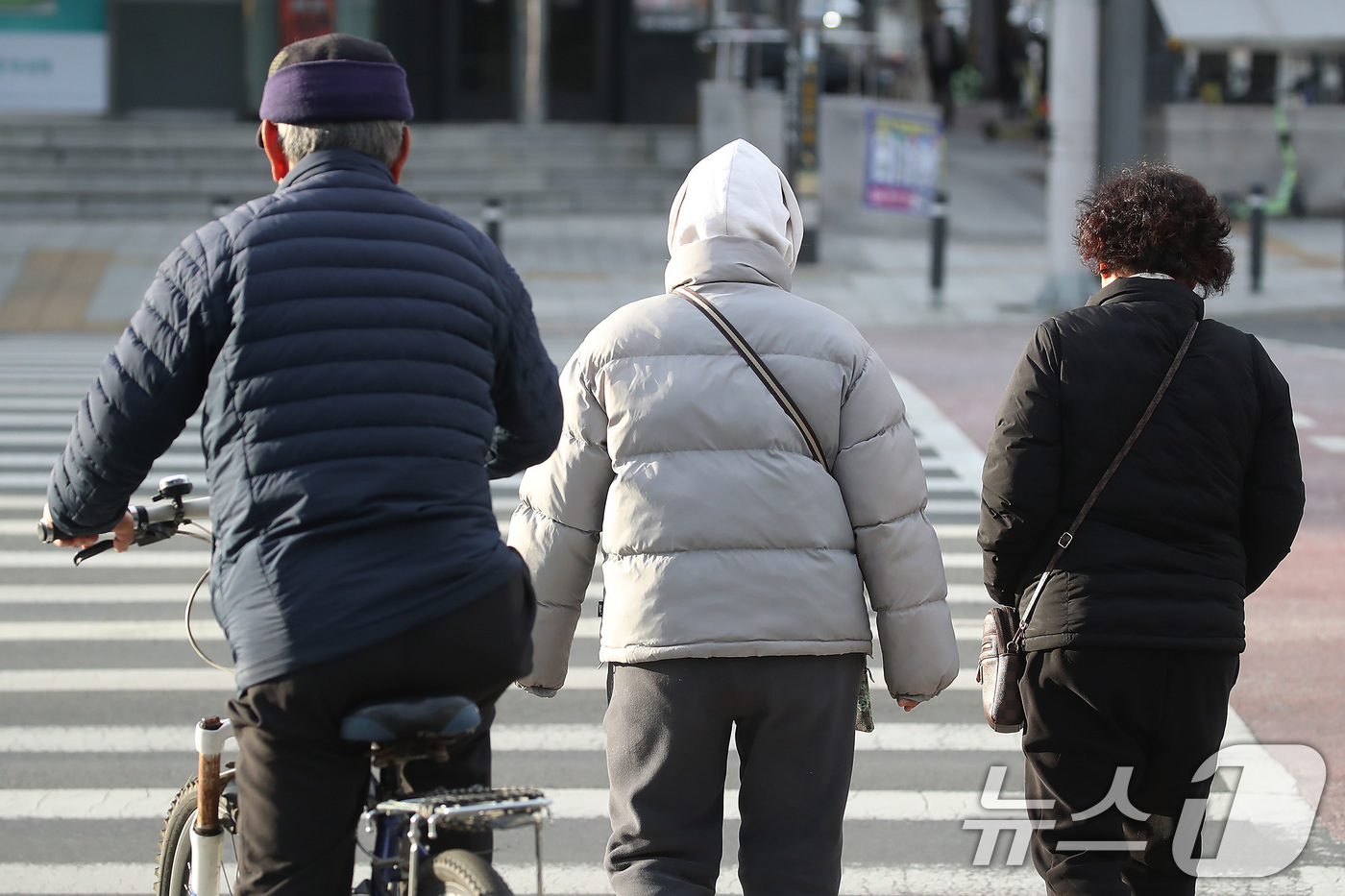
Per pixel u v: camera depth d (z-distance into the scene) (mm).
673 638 11258
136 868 16094
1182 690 11578
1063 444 11867
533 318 10789
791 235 12680
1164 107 90875
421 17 84875
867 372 11828
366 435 9547
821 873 11422
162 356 9711
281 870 9875
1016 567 12203
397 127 10547
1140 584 11539
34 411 41969
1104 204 12531
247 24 84312
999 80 133750
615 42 87125
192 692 21578
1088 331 11969
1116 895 11766
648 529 11438
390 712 9273
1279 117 91000
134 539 11297
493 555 9820
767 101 73812
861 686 12078
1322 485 34531
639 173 83000
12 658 22969
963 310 61750
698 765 11484
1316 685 21891
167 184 79125
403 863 9938
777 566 11352
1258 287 67438
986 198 92500
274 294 9648
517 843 16828
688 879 11422
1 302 59875
